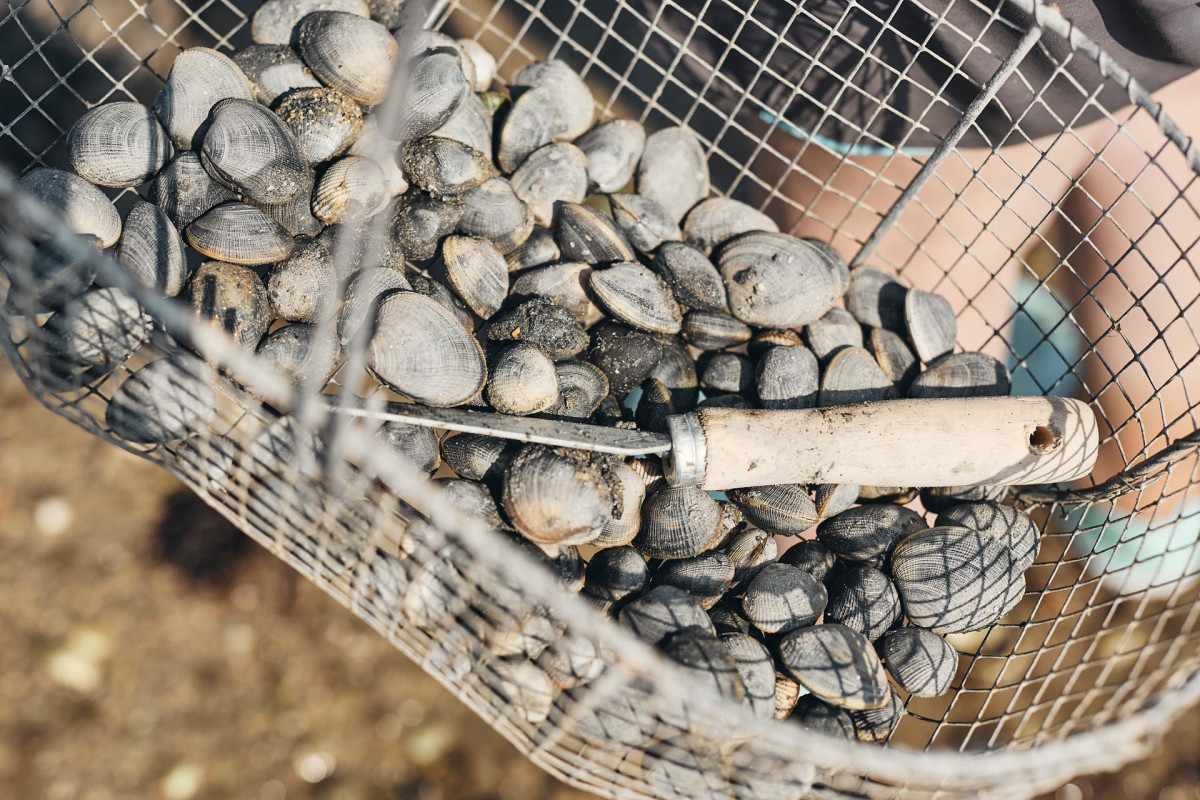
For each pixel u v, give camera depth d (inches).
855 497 18.6
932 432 17.1
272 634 23.7
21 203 14.1
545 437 16.8
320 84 18.7
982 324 23.7
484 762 23.7
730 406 18.5
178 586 23.7
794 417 17.1
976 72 19.4
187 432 16.7
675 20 21.3
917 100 20.5
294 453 16.2
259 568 23.9
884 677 17.2
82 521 23.7
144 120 17.9
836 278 19.2
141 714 23.0
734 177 24.1
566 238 19.0
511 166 19.5
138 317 16.8
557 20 24.0
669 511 17.5
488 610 16.4
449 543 16.4
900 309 19.7
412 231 18.4
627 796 16.5
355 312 17.5
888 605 17.7
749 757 16.2
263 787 23.1
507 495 17.0
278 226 17.8
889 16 19.1
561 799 23.7
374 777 23.5
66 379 16.8
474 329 18.7
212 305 17.3
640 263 19.1
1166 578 23.9
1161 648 24.1
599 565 17.6
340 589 17.0
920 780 16.3
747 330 19.2
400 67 14.7
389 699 23.8
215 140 17.6
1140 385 23.1
